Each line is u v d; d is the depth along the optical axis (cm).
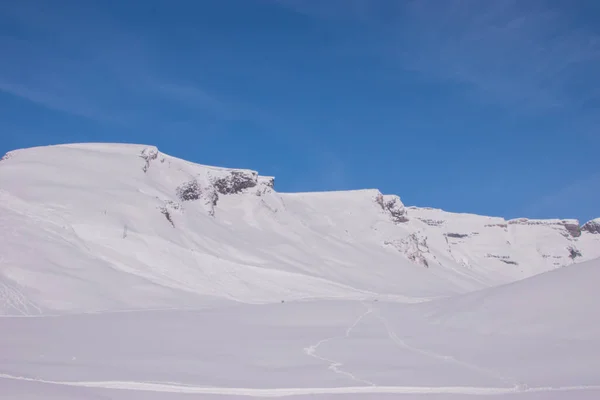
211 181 12388
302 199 16300
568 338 2155
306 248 11669
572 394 1475
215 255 8475
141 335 2673
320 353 2231
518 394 1511
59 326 2939
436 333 2630
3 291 4503
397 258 13788
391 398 1484
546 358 1931
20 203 7044
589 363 1825
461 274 16288
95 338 2555
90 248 6438
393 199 17938
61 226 6644
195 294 5972
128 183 9300
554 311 2431
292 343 2486
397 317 3428
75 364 1928
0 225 5962
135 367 1894
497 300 2783
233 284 7069
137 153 10906
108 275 5647
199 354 2186
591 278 2580
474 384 1634
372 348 2342
